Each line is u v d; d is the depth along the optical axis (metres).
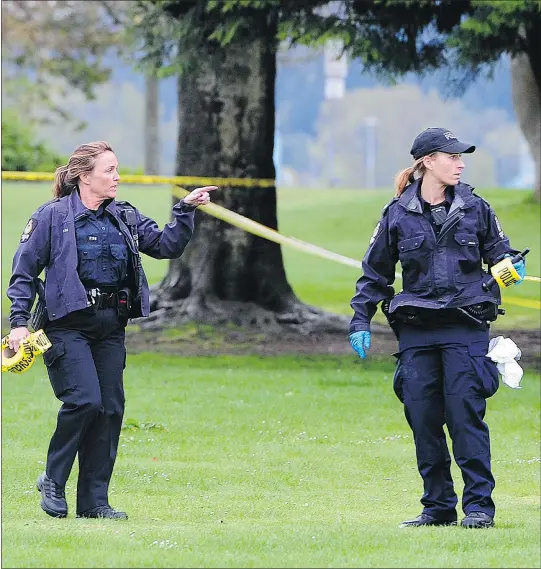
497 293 25.19
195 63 60.72
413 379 25.25
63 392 25.02
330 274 96.44
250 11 57.88
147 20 62.03
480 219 25.16
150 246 25.73
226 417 42.00
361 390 48.62
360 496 30.30
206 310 65.75
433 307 24.83
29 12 105.00
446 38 59.12
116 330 25.50
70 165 25.11
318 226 119.00
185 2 58.91
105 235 25.00
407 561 20.08
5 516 25.72
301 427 40.38
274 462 34.56
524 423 41.50
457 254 24.94
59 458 25.23
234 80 65.62
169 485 31.00
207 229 66.31
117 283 25.19
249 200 66.06
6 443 36.31
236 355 59.59
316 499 29.80
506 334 67.38
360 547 21.53
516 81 93.06
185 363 56.47
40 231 24.86
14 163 111.31
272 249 66.88
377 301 25.86
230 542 22.02
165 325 65.06
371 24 58.06
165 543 21.81
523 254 25.02
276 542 22.05
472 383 24.83
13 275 24.81
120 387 25.64
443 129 25.34
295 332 65.56
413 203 25.16
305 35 56.47
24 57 108.88
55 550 21.06
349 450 36.53
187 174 66.19
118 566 19.64
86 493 25.75
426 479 25.42
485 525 24.53
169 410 43.16
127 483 31.02
